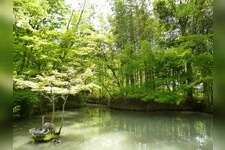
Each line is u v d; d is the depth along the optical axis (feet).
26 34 47.42
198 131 44.93
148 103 71.97
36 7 38.68
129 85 76.54
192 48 58.75
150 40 75.56
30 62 53.01
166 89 70.38
